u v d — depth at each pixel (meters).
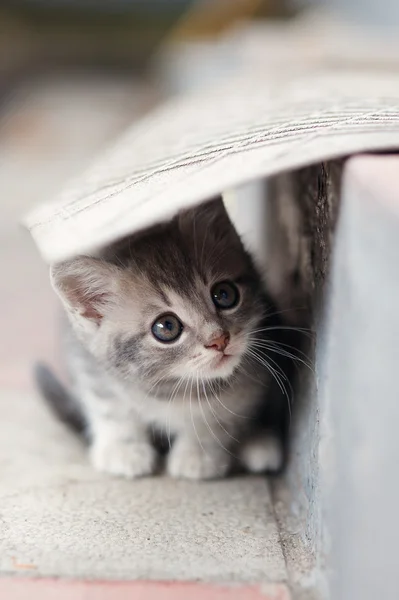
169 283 0.42
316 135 0.34
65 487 0.42
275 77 0.67
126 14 1.81
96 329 0.44
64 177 1.18
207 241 0.43
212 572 0.35
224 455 0.45
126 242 0.42
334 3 1.19
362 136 0.33
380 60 0.70
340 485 0.32
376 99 0.42
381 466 0.31
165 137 0.48
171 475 0.44
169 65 1.32
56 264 0.41
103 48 1.82
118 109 1.62
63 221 0.35
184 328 0.42
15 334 0.64
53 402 0.49
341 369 0.32
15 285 0.77
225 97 0.58
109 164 0.46
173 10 1.80
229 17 1.16
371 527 0.31
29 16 1.80
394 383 0.30
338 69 0.69
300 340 0.41
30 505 0.40
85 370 0.46
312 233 0.39
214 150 0.36
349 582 0.32
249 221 0.55
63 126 1.53
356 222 0.31
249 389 0.44
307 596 0.34
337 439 0.33
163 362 0.43
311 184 0.39
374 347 0.31
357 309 0.31
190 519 0.39
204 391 0.44
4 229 0.93
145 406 0.45
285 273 0.45
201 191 0.32
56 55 1.81
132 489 0.42
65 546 0.37
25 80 1.81
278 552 0.37
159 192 0.33
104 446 0.45
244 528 0.38
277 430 0.45
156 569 0.36
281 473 0.44
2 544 0.37
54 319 0.68
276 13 1.17
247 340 0.43
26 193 1.08
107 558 0.36
